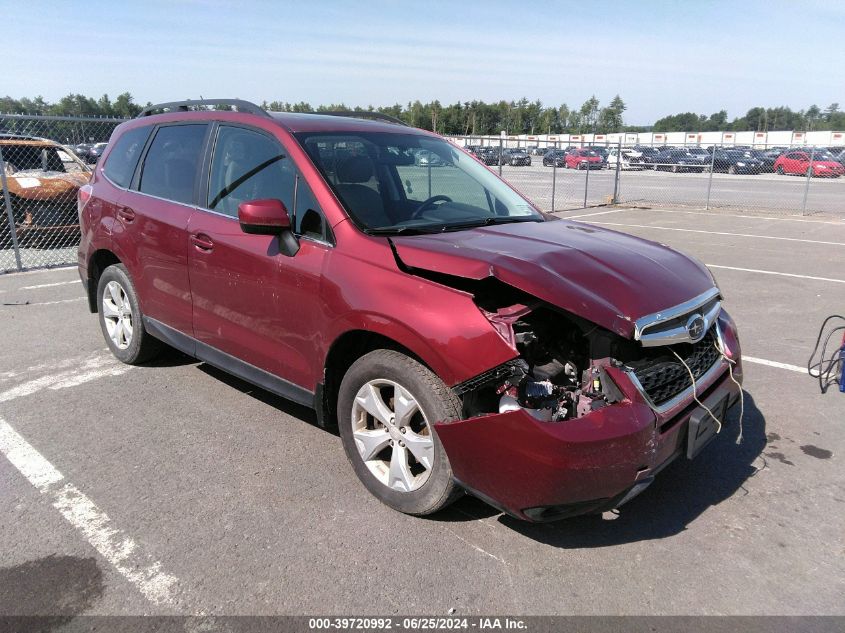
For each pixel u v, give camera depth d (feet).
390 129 13.78
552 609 8.16
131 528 9.69
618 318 8.45
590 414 8.31
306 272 10.55
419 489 9.64
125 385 15.30
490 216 12.53
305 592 8.38
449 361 8.65
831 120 465.06
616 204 66.74
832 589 8.61
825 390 15.48
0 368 16.35
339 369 10.94
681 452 9.29
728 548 9.47
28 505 10.27
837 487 11.18
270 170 11.85
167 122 14.83
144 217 14.33
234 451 12.16
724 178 104.83
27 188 33.06
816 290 25.91
